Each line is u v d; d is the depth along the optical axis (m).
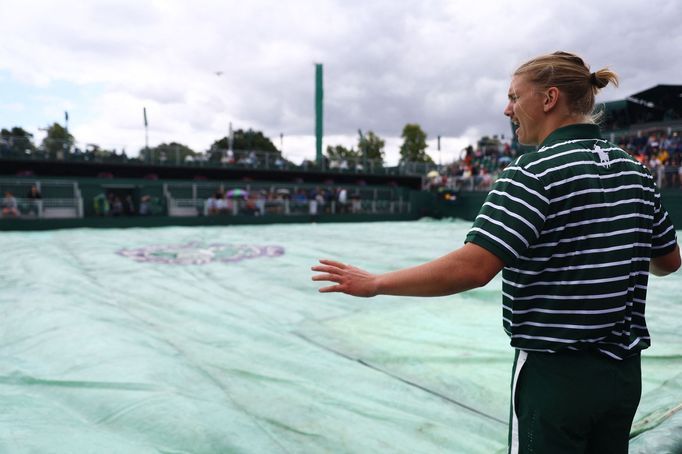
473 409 3.02
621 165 1.26
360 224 20.97
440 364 3.76
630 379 1.24
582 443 1.21
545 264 1.18
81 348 3.60
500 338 4.39
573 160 1.19
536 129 1.38
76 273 7.49
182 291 6.43
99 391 2.88
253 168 25.27
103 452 2.21
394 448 2.53
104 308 5.14
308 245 12.09
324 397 3.13
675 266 1.50
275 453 2.37
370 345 4.23
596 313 1.16
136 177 23.23
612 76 1.28
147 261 9.09
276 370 3.60
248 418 2.69
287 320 5.07
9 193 16.98
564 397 1.18
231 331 4.59
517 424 1.27
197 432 2.44
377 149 54.94
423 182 27.47
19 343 3.85
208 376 3.31
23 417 2.54
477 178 23.34
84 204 20.12
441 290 1.16
